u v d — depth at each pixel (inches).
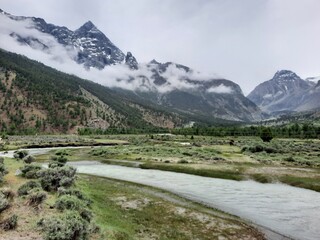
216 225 979.9
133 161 2635.3
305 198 1364.4
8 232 678.5
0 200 811.4
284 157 2792.8
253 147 3358.8
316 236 909.2
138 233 865.5
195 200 1304.1
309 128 7155.5
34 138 6441.9
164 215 1063.0
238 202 1280.8
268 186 1624.0
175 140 6018.7
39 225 722.2
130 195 1333.7
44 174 1230.3
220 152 3292.3
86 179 1699.1
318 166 2304.4
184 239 850.1
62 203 873.5
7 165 1624.0
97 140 5984.3
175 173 2023.9
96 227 790.5
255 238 882.8
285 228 973.2
